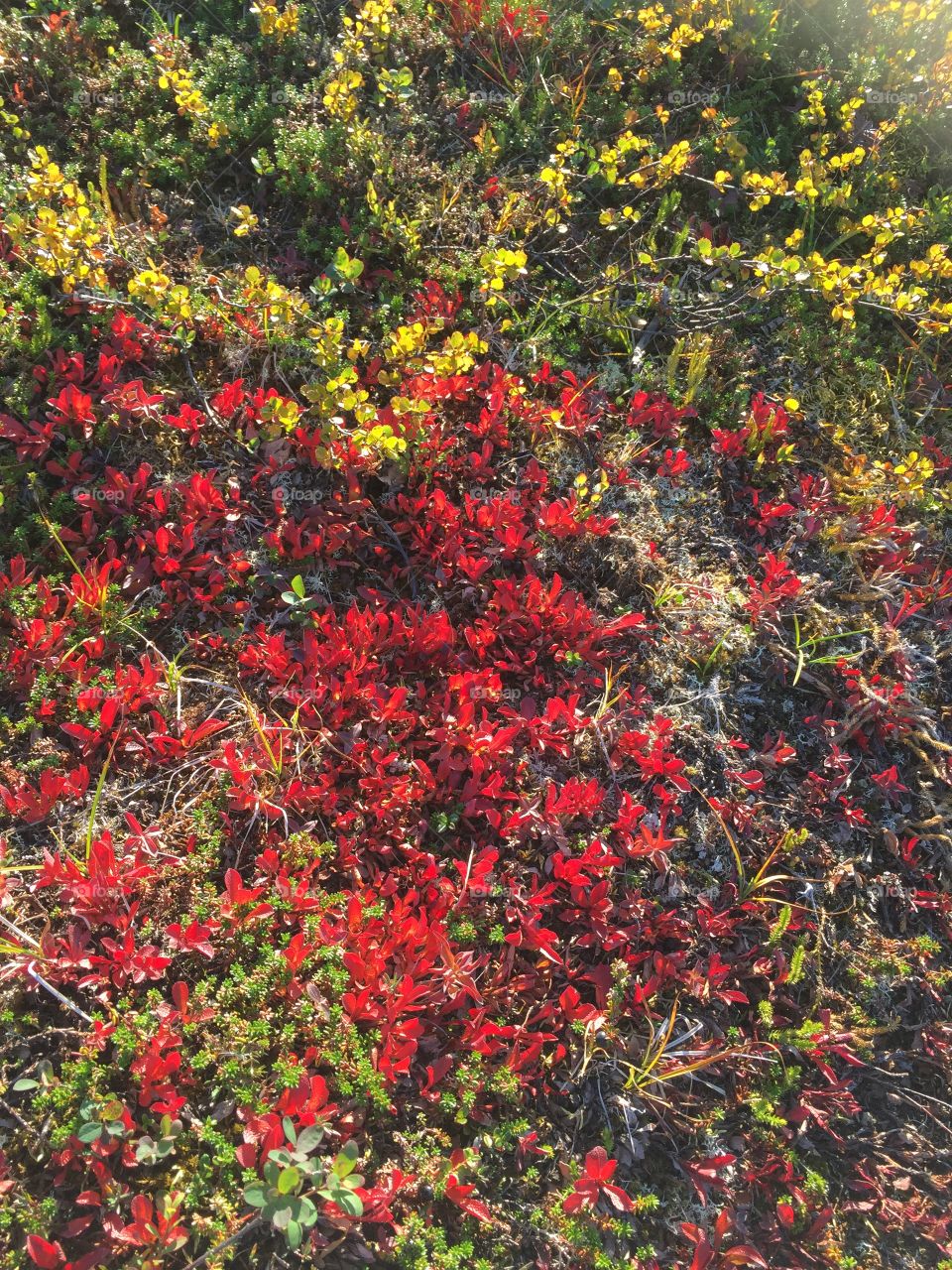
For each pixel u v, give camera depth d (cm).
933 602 96
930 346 109
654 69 114
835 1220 73
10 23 104
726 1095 75
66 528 84
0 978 68
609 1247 69
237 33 109
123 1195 63
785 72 121
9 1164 65
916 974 81
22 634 80
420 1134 68
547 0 115
